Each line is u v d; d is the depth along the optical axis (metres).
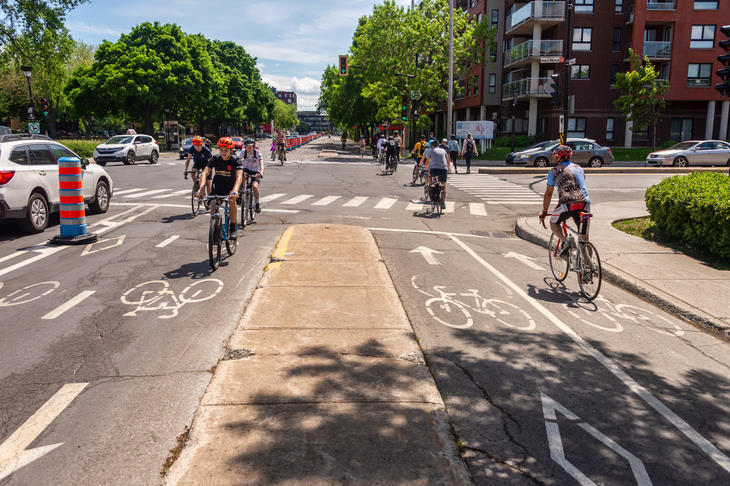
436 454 3.34
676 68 40.28
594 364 4.88
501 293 7.01
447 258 8.91
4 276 7.43
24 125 69.44
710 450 3.56
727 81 10.04
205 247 9.34
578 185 6.98
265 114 101.44
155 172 26.34
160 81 52.97
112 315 5.86
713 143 28.52
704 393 4.38
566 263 7.35
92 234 9.91
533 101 42.88
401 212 14.28
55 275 7.48
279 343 4.98
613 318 6.18
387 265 8.27
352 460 3.25
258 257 8.56
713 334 5.78
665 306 6.57
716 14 39.75
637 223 11.74
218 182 8.20
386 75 42.72
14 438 3.52
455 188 20.23
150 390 4.16
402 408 3.87
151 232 10.69
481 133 40.19
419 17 41.34
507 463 3.33
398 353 4.83
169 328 5.48
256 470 3.14
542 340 5.42
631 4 40.47
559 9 40.84
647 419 3.93
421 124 43.34
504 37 48.72
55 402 3.97
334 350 4.86
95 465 3.23
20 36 34.31
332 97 78.38
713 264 8.30
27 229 10.49
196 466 3.17
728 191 8.80
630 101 37.22
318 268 7.66
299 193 18.06
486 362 4.83
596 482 3.18
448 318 5.98
